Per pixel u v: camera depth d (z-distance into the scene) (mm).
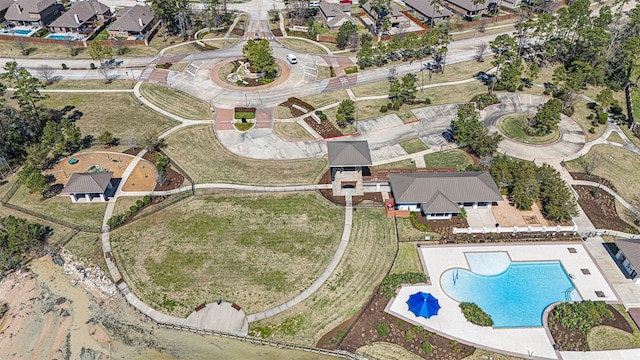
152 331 56188
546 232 68375
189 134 91062
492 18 142125
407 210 71875
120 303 59250
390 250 65875
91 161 83125
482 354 52906
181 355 53656
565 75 101312
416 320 56344
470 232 68250
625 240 63812
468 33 137000
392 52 120125
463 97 104125
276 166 82625
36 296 60375
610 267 63562
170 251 65688
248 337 55031
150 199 73750
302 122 95062
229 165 82750
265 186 77750
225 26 140125
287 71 115375
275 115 97312
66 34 130125
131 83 108500
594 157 84562
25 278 62844
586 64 106062
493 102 101438
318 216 71688
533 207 73125
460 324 55969
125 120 95000
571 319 55625
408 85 97938
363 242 67188
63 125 84062
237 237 67938
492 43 109750
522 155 85125
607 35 107938
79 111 97500
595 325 55906
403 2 159000
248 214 71875
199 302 59094
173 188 76938
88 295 60344
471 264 63781
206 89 106875
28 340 55094
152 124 94000
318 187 77438
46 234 68438
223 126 93750
